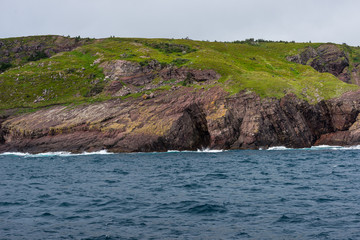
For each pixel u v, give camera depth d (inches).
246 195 1010.1
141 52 4899.1
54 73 4463.6
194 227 722.2
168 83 3946.9
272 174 1429.6
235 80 3474.4
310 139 3073.3
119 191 1126.4
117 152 2984.7
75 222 774.5
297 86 3437.5
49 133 3260.3
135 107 3366.1
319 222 733.9
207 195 1024.9
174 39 5949.8
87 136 3139.8
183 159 2244.1
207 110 3132.4
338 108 3157.0
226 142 2935.5
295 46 5649.6
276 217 778.2
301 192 1032.8
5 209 907.4
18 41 6382.9
